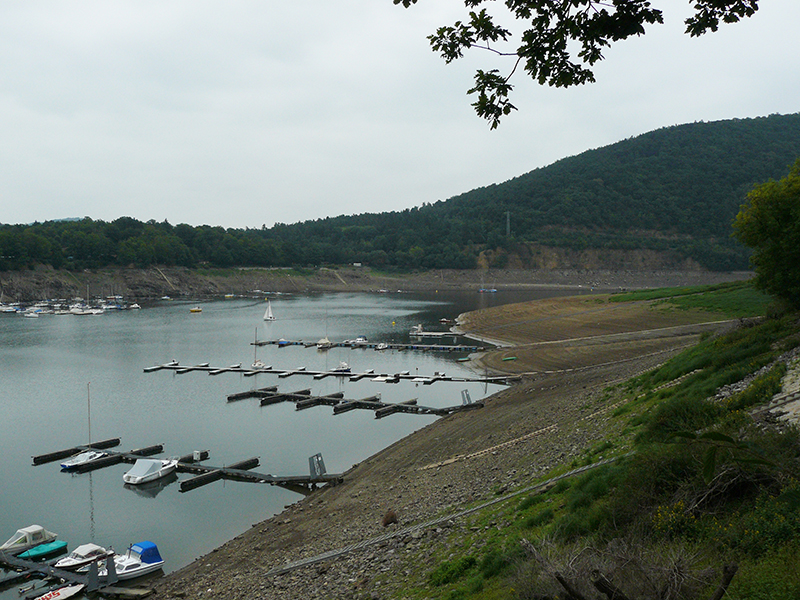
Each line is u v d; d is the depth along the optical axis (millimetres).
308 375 73562
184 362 82875
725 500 11570
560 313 112625
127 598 23594
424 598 14227
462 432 39719
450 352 87688
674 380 30219
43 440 47125
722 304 83250
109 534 30562
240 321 133750
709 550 9742
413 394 61906
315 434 47719
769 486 10938
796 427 12758
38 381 69125
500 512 18812
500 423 39156
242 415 54469
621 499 13086
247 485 37000
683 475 12641
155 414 54938
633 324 84188
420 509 23297
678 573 8070
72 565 26625
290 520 29391
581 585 8242
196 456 41625
